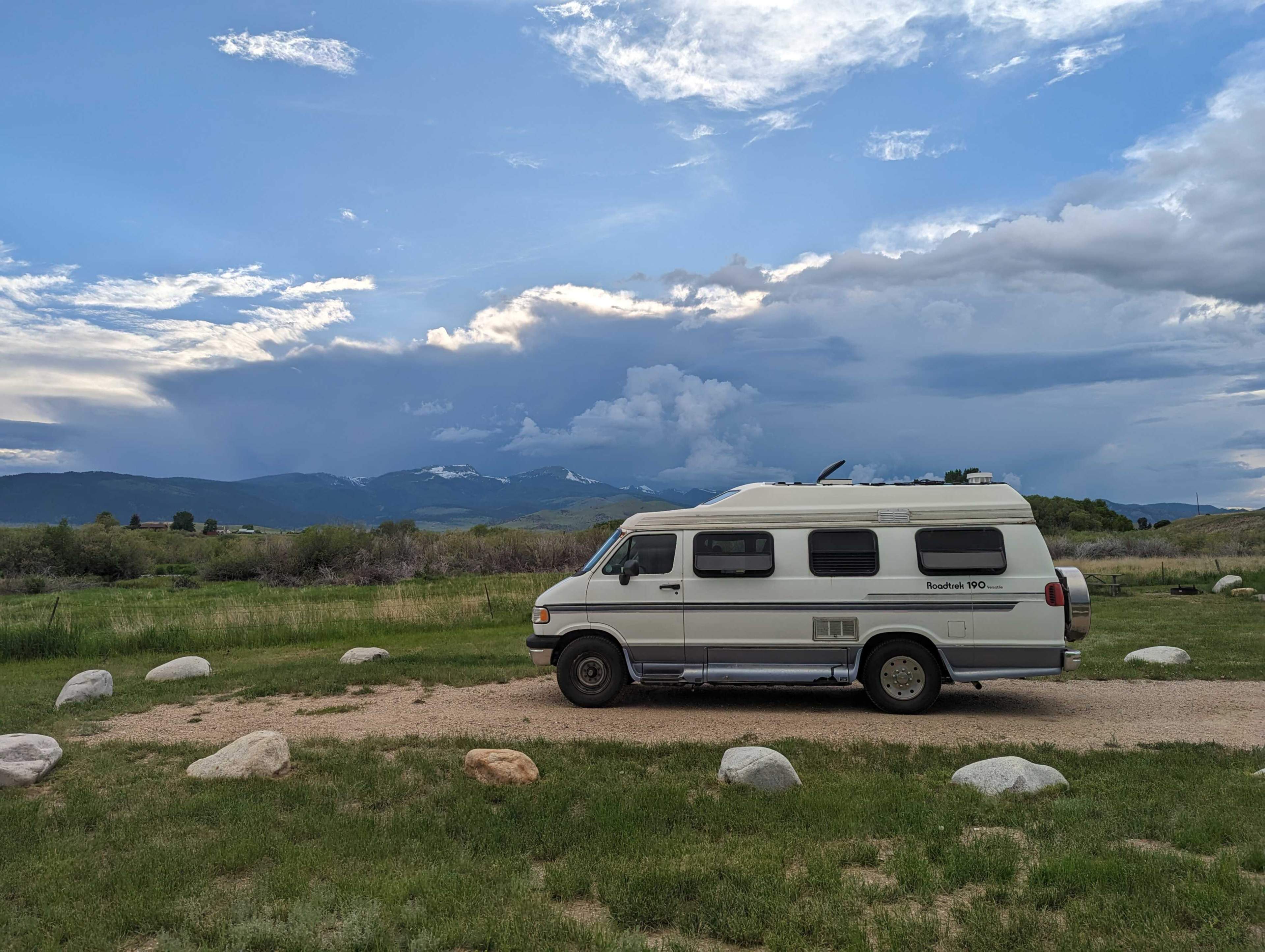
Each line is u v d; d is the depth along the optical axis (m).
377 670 13.77
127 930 4.59
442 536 45.00
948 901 4.77
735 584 10.71
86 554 45.53
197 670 13.80
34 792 7.33
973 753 8.06
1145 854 5.24
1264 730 9.26
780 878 4.99
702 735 9.20
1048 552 10.27
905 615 10.39
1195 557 44.31
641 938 4.25
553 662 11.20
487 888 4.97
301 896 4.85
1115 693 11.58
